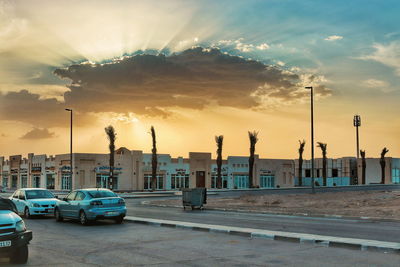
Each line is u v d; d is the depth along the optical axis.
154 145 69.31
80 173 66.81
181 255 11.81
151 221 19.67
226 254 11.94
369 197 38.31
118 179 70.12
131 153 72.19
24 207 24.33
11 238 10.29
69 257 11.62
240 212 27.50
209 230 16.73
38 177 76.25
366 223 19.81
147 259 11.27
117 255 11.86
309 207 30.47
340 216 22.72
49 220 22.91
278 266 10.34
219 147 76.75
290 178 88.69
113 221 21.70
